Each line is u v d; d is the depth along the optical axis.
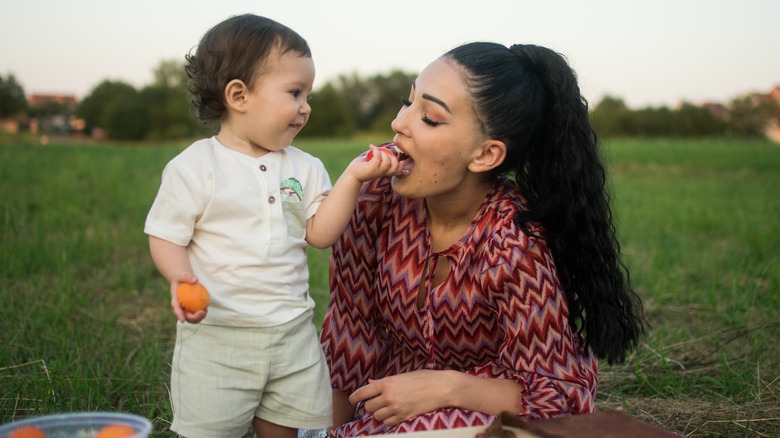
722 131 59.06
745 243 6.86
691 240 7.04
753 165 19.36
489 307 2.18
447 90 2.02
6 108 69.25
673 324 4.26
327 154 25.22
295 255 2.09
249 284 1.98
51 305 3.97
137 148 26.48
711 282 5.04
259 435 2.20
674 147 25.00
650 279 5.16
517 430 1.76
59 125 84.56
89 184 11.71
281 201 2.06
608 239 2.27
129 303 4.64
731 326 4.10
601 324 2.30
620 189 12.81
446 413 2.01
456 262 2.18
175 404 2.05
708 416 2.90
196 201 1.95
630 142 29.64
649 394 3.25
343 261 2.39
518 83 2.07
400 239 2.27
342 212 2.12
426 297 2.23
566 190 2.15
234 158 2.05
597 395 3.22
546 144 2.17
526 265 2.07
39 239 5.90
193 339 2.02
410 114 2.09
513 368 2.12
